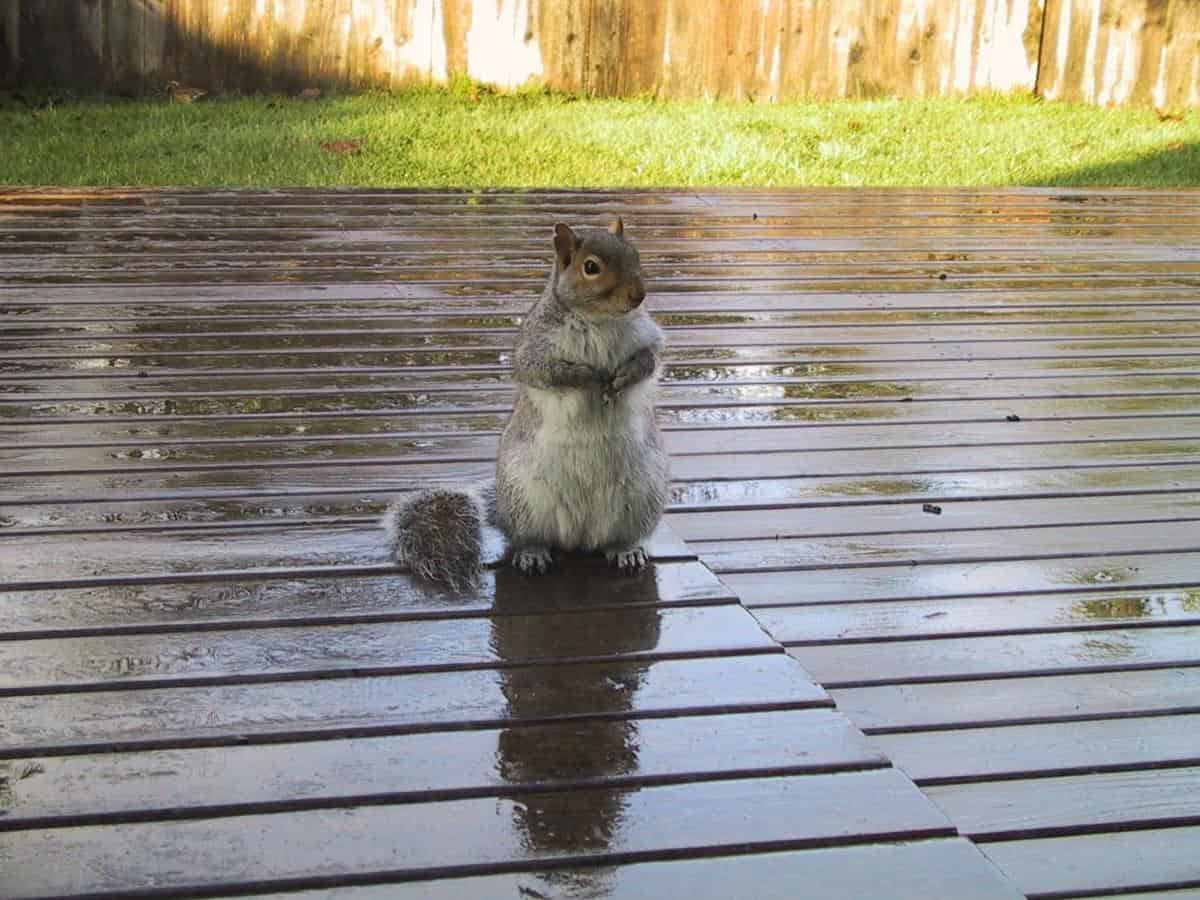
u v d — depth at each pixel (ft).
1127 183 35.35
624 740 8.68
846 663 10.65
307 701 9.11
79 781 8.07
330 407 16.15
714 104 42.73
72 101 39.68
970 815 8.82
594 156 35.09
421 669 9.59
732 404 16.79
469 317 20.24
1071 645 11.02
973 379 18.17
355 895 7.15
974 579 12.19
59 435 14.88
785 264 24.26
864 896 7.22
